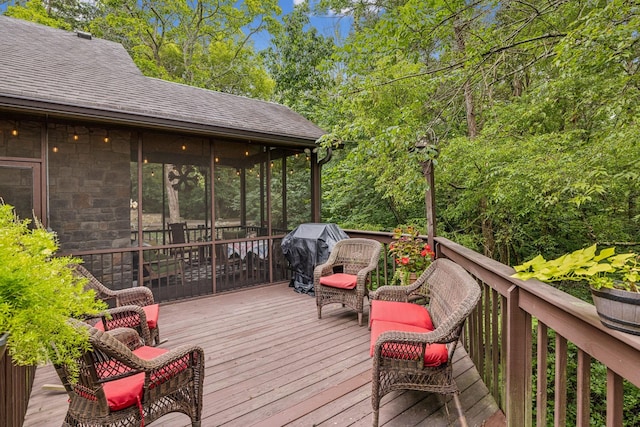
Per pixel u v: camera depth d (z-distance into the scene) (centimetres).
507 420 163
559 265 101
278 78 1162
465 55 390
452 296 219
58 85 390
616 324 86
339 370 257
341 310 410
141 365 154
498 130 489
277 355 284
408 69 523
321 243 479
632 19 265
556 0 319
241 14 1351
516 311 161
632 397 327
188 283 496
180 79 1345
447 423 192
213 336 328
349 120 659
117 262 435
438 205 659
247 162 543
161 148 466
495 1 347
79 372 144
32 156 375
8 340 92
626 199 429
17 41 491
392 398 219
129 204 444
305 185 611
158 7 1294
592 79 363
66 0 1282
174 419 203
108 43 642
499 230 571
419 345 189
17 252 103
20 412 194
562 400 122
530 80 543
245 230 541
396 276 387
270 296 475
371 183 739
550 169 384
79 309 110
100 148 422
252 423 195
